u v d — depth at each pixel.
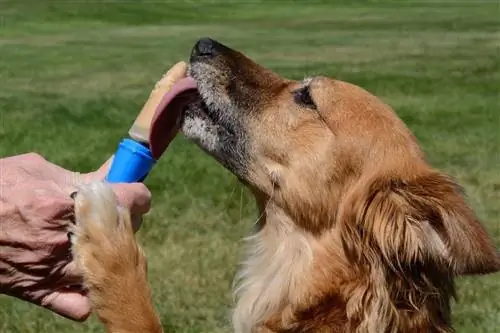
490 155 2.46
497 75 4.05
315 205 1.09
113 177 0.99
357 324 1.05
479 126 2.88
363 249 1.05
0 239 0.89
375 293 1.04
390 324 1.03
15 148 2.42
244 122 1.16
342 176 1.08
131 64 4.47
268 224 1.14
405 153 1.08
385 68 4.25
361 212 1.05
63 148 2.44
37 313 1.49
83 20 7.06
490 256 0.95
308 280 1.08
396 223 1.02
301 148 1.12
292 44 5.46
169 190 2.07
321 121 1.12
